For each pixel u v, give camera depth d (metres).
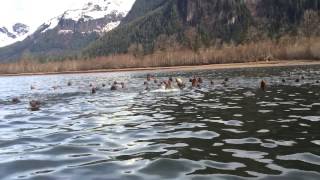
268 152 11.04
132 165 10.35
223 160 10.45
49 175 9.69
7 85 67.00
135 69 158.88
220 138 13.09
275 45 169.25
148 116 19.11
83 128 16.39
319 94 26.00
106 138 13.95
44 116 20.97
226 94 28.86
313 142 11.97
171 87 37.19
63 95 35.91
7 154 12.04
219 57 160.50
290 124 15.11
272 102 22.61
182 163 10.33
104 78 79.25
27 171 10.10
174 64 167.88
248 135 13.35
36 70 186.62
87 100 29.27
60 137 14.52
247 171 9.45
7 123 18.78
